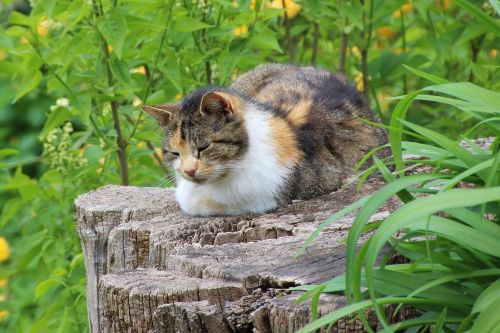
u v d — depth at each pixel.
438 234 5.12
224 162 7.71
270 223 6.97
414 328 5.22
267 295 5.55
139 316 5.80
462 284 5.36
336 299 5.25
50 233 9.70
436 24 11.25
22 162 9.91
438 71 10.70
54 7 8.68
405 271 5.39
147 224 7.29
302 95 8.90
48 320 9.55
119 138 9.67
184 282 5.89
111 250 7.25
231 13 9.80
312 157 8.21
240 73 10.91
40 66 9.02
